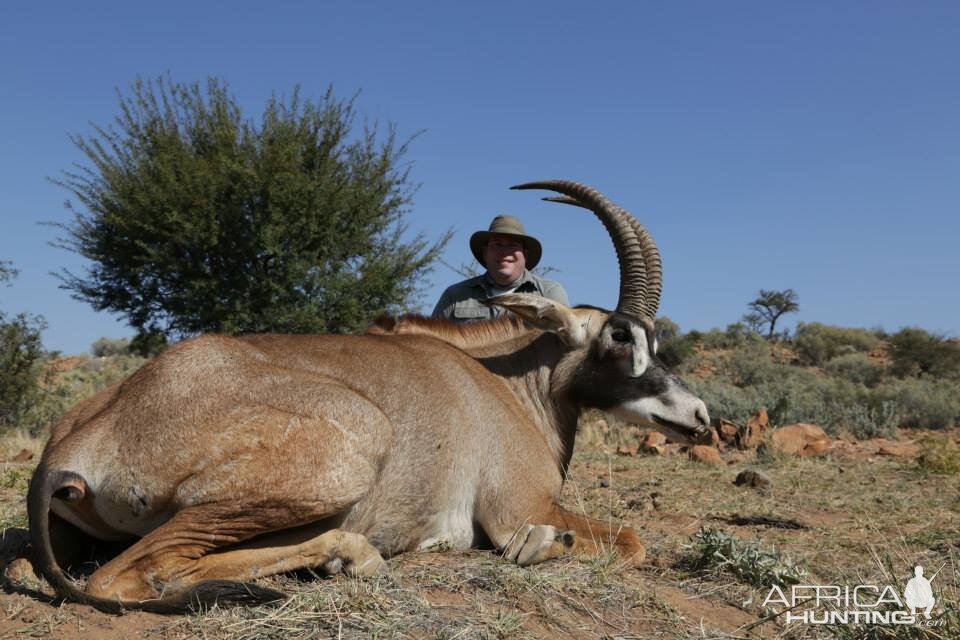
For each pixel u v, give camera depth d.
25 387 16.17
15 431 14.64
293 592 4.15
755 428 14.24
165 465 4.18
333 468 4.37
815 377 39.00
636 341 6.03
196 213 16.56
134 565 3.99
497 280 8.81
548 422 6.21
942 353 46.97
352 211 17.81
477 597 4.38
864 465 11.98
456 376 5.45
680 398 5.96
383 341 5.42
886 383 41.59
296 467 4.27
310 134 17.95
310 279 17.05
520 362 6.26
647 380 6.03
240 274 17.45
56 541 4.54
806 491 9.34
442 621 3.99
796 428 13.59
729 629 4.39
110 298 18.22
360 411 4.58
